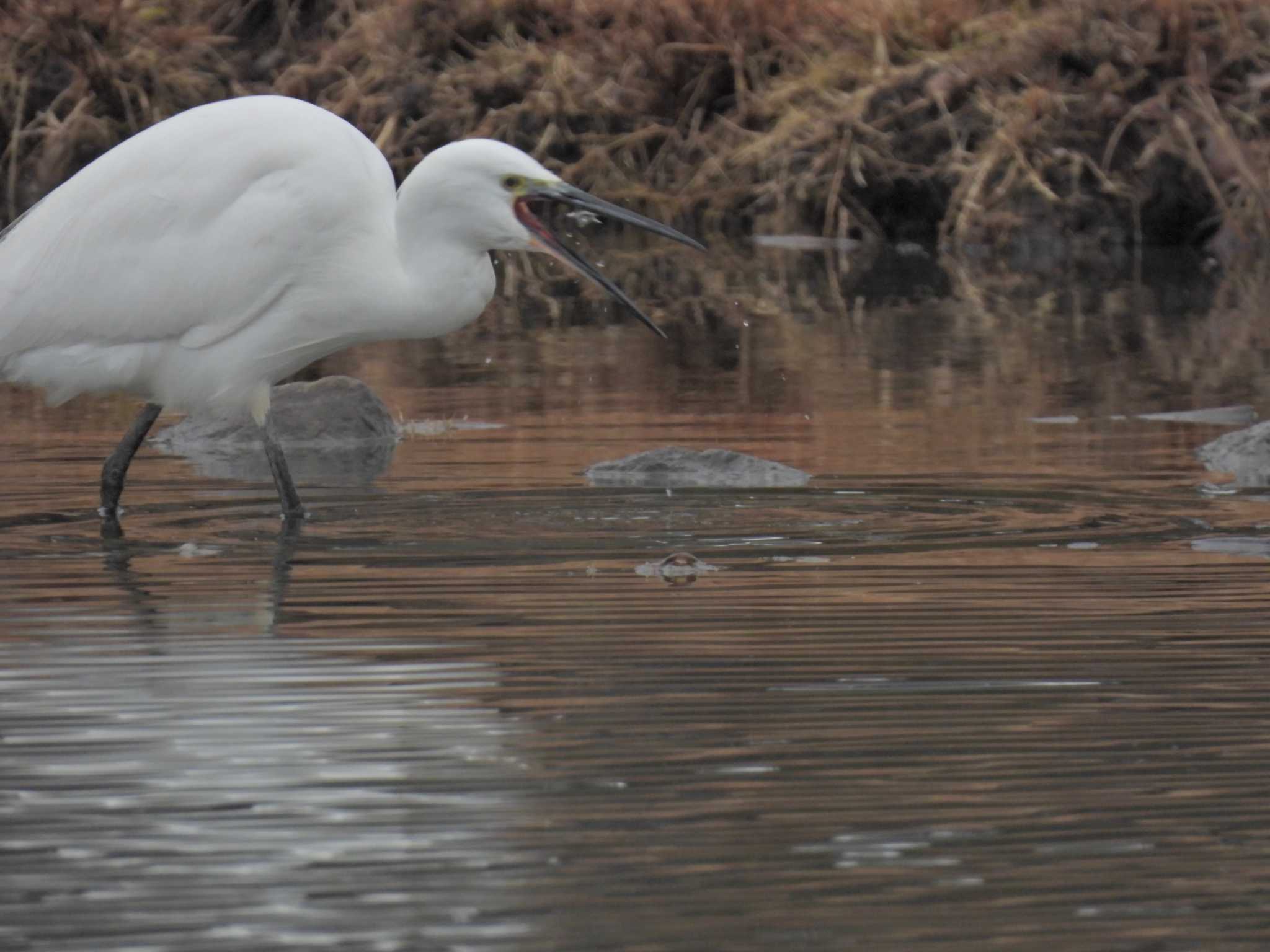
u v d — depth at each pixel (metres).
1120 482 11.93
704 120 31.48
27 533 10.45
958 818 5.81
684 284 24.88
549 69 31.12
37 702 7.00
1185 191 28.27
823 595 8.75
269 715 6.83
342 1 32.34
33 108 30.47
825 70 30.44
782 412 15.02
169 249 11.02
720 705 6.97
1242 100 28.34
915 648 7.77
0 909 5.15
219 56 31.55
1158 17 28.89
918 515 10.87
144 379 11.32
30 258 11.14
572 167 30.56
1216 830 5.70
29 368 11.30
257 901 5.20
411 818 5.80
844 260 27.16
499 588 8.92
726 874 5.38
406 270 11.23
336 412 13.98
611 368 17.75
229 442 13.74
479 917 5.10
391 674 7.39
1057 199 27.61
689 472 12.25
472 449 13.40
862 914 5.13
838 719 6.78
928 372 17.22
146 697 7.06
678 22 31.14
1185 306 22.31
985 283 24.69
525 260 27.44
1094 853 5.53
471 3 31.91
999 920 5.10
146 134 11.24
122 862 5.46
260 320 11.20
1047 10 30.58
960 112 29.44
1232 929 5.04
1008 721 6.75
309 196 11.03
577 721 6.75
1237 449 12.77
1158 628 8.09
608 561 9.58
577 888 5.29
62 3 29.94
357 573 9.30
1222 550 9.78
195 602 8.67
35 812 5.86
